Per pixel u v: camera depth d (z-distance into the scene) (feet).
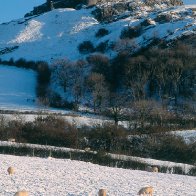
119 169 131.95
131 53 606.55
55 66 596.29
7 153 177.37
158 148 218.38
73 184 94.17
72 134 234.99
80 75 564.71
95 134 234.99
